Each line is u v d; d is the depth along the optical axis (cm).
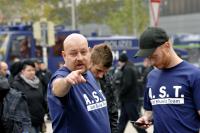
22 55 2031
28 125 657
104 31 5831
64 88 477
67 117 518
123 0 5394
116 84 1309
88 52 516
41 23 1888
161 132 543
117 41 2169
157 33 535
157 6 1219
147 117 579
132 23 5269
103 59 671
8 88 642
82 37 515
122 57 1292
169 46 542
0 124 645
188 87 532
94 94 540
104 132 539
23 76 909
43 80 1491
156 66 545
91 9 4466
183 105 534
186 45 4153
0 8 4006
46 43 1888
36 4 4000
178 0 7312
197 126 536
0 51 2020
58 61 2097
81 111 521
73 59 509
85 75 541
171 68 543
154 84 553
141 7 5259
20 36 2033
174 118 535
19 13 4019
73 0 3161
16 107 648
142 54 534
